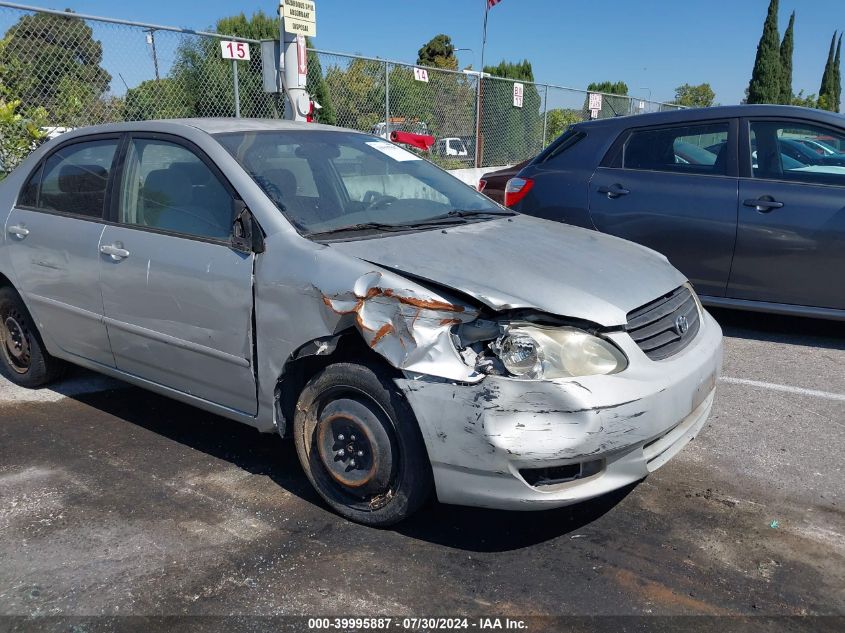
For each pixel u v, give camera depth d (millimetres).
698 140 5750
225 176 3383
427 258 2973
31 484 3408
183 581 2686
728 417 4223
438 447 2697
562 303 2775
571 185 6156
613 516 3158
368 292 2770
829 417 4227
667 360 2965
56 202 4195
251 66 9305
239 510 3188
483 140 13797
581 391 2605
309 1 7977
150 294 3533
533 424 2590
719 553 2891
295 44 7910
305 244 3066
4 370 4953
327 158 3801
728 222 5477
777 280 5410
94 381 4777
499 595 2625
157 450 3781
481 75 13195
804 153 5387
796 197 5293
